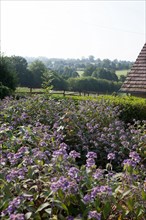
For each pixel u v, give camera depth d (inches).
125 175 149.8
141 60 666.8
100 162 249.9
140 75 641.6
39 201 137.7
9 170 151.5
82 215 127.3
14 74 778.8
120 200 138.1
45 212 131.6
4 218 123.6
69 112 301.9
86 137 272.1
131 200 134.3
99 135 273.9
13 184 140.6
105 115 323.0
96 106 354.3
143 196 137.1
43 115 313.1
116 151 247.1
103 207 130.2
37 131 234.5
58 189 129.2
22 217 112.7
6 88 570.6
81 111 325.1
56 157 159.8
